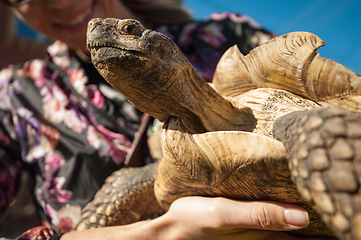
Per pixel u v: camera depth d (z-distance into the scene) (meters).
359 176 0.14
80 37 0.39
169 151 0.22
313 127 0.16
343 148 0.14
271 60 0.25
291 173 0.17
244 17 0.47
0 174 0.36
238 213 0.20
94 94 0.38
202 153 0.21
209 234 0.22
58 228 0.33
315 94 0.24
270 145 0.19
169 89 0.22
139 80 0.21
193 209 0.22
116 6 0.43
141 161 0.36
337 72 0.24
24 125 0.38
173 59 0.22
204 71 0.40
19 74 0.41
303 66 0.24
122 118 0.38
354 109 0.23
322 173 0.15
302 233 0.25
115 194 0.30
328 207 0.14
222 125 0.24
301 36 0.24
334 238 0.25
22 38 1.72
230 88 0.27
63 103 0.38
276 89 0.25
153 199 0.31
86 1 0.37
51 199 0.34
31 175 0.39
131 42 0.20
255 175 0.20
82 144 0.36
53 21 0.38
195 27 0.43
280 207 0.20
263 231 0.23
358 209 0.13
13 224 1.41
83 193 0.34
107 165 0.35
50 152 0.36
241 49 0.43
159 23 0.47
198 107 0.24
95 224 0.30
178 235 0.23
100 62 0.21
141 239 0.23
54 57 0.42
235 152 0.20
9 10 1.68
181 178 0.22
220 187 0.22
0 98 0.40
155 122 0.33
